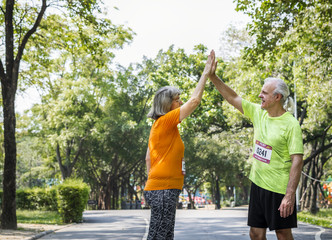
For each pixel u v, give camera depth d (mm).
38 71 17422
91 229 12438
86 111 41844
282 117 3889
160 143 3658
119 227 13164
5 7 15055
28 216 20156
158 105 3775
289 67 24156
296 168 3699
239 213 21578
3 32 15828
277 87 3891
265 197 3865
